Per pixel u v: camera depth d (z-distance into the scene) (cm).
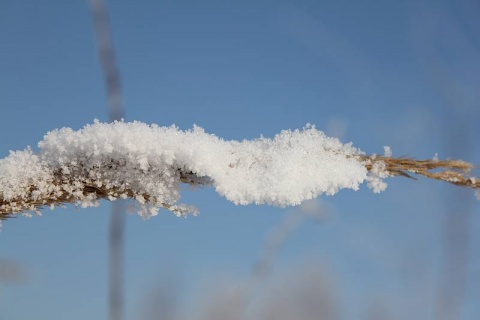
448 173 28
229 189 28
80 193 28
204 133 29
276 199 28
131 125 28
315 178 29
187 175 28
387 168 29
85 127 28
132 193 28
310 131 29
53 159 28
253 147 29
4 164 28
